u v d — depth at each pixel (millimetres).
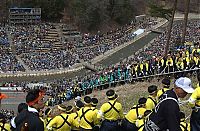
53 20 113188
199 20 120312
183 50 33500
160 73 29875
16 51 87062
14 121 8641
